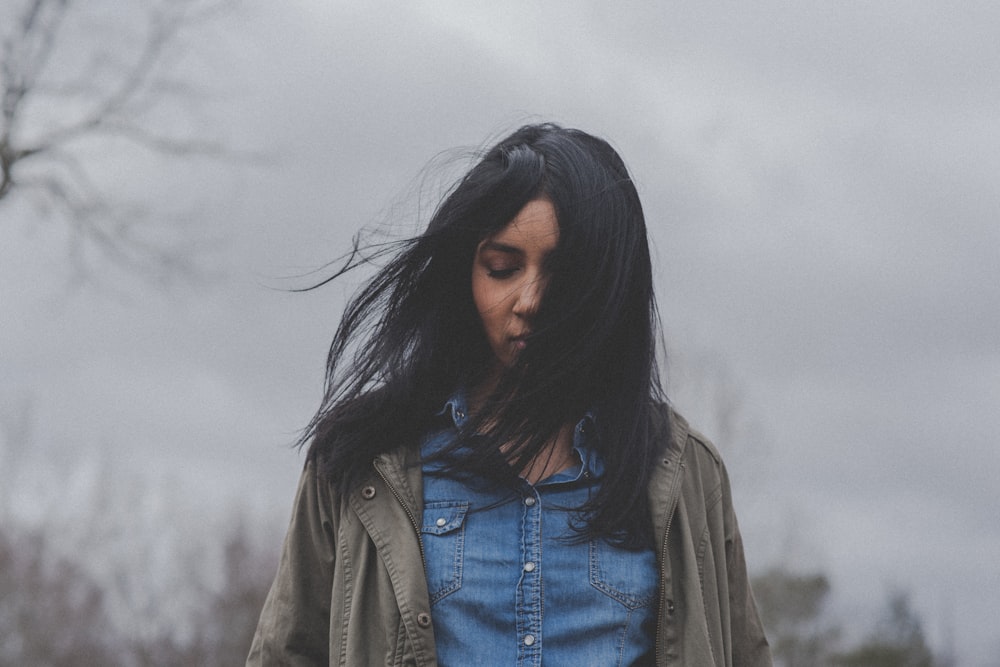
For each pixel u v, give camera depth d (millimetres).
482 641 2420
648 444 2535
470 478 2498
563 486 2496
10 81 8422
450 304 2607
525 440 2463
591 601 2443
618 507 2461
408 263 2574
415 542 2469
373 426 2557
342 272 2643
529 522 2467
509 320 2461
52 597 38531
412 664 2432
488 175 2504
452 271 2578
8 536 38625
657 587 2502
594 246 2453
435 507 2500
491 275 2490
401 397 2561
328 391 2637
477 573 2441
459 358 2619
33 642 37969
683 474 2590
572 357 2451
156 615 38812
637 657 2480
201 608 39188
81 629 38625
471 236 2496
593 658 2426
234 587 39344
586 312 2461
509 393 2479
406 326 2607
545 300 2439
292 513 2721
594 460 2514
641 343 2549
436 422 2600
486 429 2504
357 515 2549
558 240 2445
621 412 2518
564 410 2484
